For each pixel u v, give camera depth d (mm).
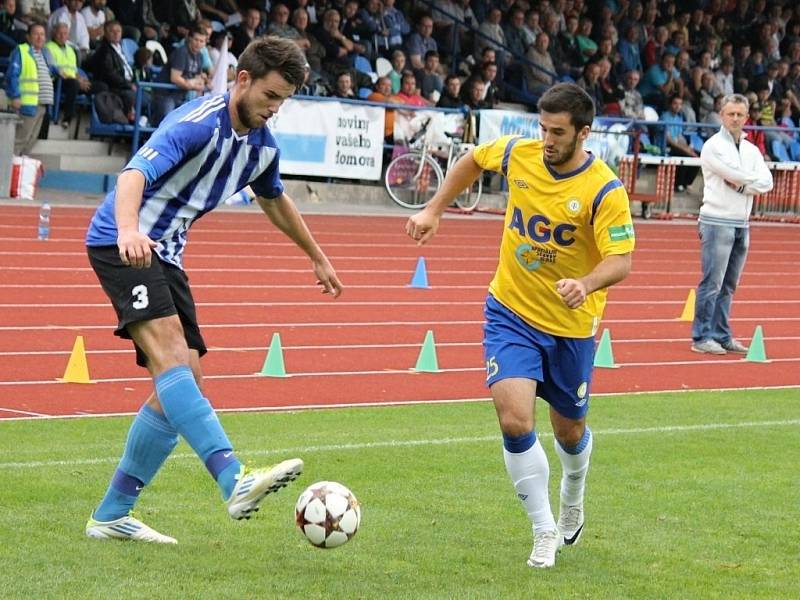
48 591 13266
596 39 76625
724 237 32875
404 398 26141
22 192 54969
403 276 43594
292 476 13211
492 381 15406
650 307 41000
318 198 62844
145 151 13812
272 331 32688
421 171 63188
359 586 14008
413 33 67125
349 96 63062
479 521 17109
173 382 13992
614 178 15180
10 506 16625
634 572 15133
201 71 58625
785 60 82688
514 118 65312
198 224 51469
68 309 33688
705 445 22531
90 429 21781
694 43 81312
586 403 15844
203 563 14625
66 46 57812
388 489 18578
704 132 75625
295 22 62812
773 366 32344
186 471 19000
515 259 15484
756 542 16625
